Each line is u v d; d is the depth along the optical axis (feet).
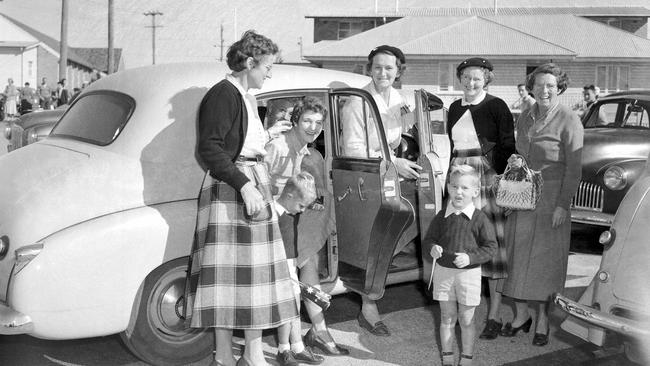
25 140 28.60
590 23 124.77
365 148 15.61
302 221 15.05
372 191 14.53
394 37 122.31
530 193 15.47
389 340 16.94
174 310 14.42
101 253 13.33
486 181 16.48
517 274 16.16
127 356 15.72
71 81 215.72
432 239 14.57
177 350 14.61
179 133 14.69
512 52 111.34
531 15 128.16
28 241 13.16
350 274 15.61
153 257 13.85
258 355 13.66
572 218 26.78
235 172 12.53
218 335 13.32
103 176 13.97
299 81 16.90
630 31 151.02
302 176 14.05
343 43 122.42
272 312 12.92
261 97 16.12
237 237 12.79
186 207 14.30
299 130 14.69
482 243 14.12
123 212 13.83
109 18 111.55
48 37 211.20
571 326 15.06
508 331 17.37
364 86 17.70
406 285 22.03
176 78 15.28
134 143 14.39
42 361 15.39
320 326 15.74
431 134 16.47
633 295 13.29
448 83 115.24
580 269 23.80
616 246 13.80
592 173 26.43
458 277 14.25
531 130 16.19
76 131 15.60
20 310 12.89
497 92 114.93
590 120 31.68
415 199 17.89
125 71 16.43
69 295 13.14
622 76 115.75
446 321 14.65
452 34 117.39
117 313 13.64
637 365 15.40
